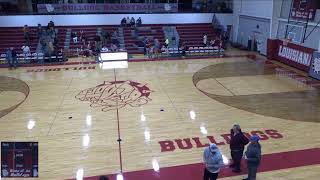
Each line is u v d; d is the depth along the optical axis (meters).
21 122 10.76
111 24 24.22
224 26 25.58
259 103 12.34
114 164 8.20
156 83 14.87
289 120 10.76
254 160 6.86
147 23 24.70
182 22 25.06
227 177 7.56
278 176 7.59
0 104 12.41
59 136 9.73
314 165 8.05
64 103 12.41
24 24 23.17
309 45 16.88
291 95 13.21
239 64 18.55
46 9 24.08
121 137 9.62
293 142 9.23
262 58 20.16
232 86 14.44
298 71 16.95
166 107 11.96
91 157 8.53
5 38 21.88
